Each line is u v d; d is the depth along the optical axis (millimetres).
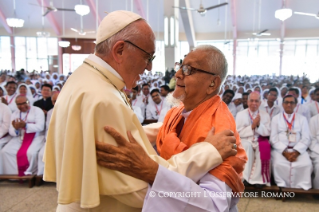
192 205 854
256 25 13477
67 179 813
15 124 3338
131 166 806
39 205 2705
